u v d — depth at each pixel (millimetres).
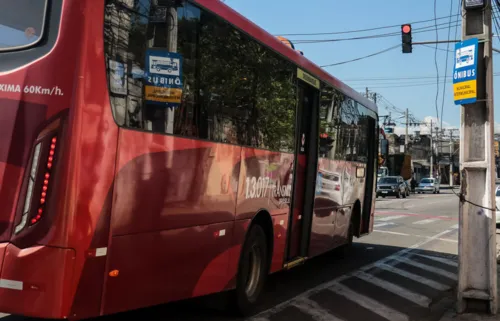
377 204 31875
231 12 5469
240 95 5645
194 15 4773
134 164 4035
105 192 3783
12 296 3584
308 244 7812
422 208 28031
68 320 3664
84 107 3650
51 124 3629
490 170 6266
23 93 3699
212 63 5082
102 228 3768
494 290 6270
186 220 4691
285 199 6984
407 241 13977
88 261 3674
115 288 3922
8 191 3670
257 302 6609
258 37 6035
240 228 5719
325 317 6281
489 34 6387
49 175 3604
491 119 6312
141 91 4125
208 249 5098
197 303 6129
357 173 10617
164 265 4449
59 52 3682
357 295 7543
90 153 3682
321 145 8133
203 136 4922
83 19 3699
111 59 3854
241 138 5668
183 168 4617
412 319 6375
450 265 10406
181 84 4566
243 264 5875
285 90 6848
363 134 11023
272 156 6488
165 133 4371
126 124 3967
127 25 4004
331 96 8680
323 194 8375
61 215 3561
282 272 9117
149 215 4207
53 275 3535
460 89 6402
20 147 3672
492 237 6270
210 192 5059
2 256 3611
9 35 3826
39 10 3787
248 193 5852
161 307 6168
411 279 8883
